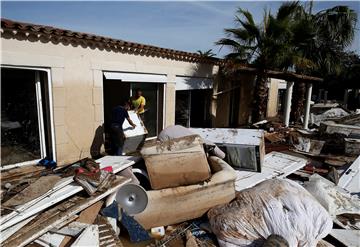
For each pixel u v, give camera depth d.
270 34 10.01
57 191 3.71
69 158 6.37
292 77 11.34
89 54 6.47
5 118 5.40
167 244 3.76
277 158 6.95
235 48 10.49
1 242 2.88
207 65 10.77
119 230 3.87
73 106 6.30
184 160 4.39
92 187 3.90
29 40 5.32
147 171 4.32
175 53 8.73
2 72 5.23
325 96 22.89
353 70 22.02
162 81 8.64
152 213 4.00
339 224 4.27
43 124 5.98
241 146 5.78
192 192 4.22
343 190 5.43
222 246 3.70
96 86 6.73
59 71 5.92
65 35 5.77
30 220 3.26
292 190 4.04
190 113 10.80
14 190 3.77
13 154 5.58
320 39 12.52
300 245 3.45
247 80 13.86
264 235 3.55
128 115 6.89
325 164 7.25
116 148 6.94
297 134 9.16
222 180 4.45
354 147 7.79
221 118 12.55
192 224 4.22
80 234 3.14
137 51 7.60
